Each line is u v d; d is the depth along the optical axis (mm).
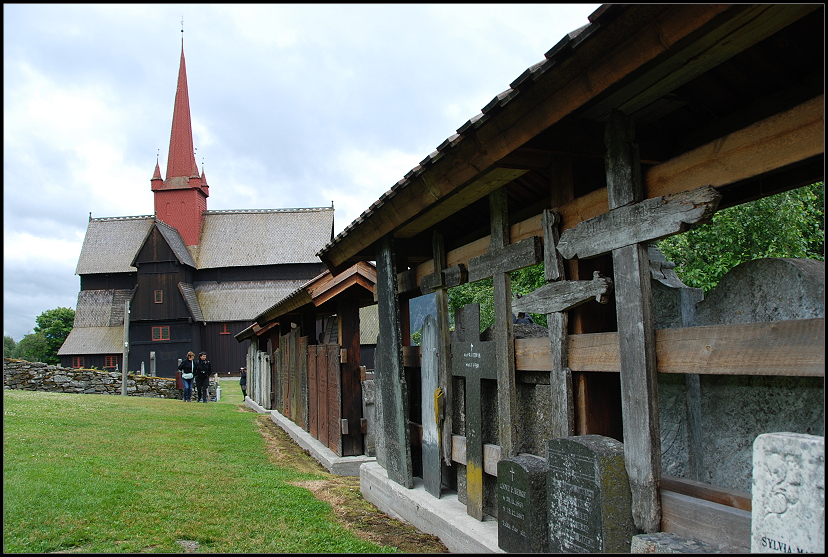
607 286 3740
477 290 21266
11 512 5312
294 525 5723
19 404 13320
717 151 3059
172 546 4863
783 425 3602
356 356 9539
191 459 9023
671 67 3322
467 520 5098
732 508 2967
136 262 54844
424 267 6738
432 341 6199
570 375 4070
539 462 4164
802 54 3729
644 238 3406
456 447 5723
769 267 3932
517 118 3674
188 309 54344
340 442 9219
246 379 26969
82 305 57406
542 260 4508
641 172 3568
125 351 23203
